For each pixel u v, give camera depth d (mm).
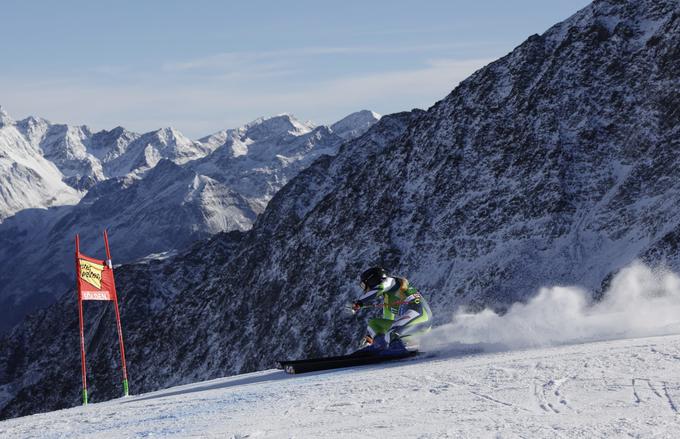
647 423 5133
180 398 10695
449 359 10883
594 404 5961
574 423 5320
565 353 9141
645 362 7578
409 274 78750
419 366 10211
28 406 131625
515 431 5215
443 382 7988
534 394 6672
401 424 5871
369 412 6617
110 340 135250
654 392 6184
